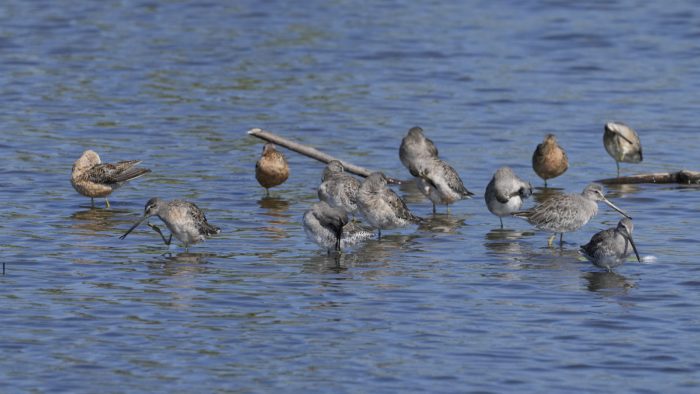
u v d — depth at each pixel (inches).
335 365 619.2
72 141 1190.3
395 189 1047.6
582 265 800.3
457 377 605.0
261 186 1031.0
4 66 1518.2
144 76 1483.8
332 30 1732.3
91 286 741.9
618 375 610.2
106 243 844.6
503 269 790.5
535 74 1518.2
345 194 896.3
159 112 1318.9
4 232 869.2
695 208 961.5
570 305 714.8
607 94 1424.7
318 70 1525.6
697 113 1334.9
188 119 1290.6
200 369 612.1
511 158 1153.4
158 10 1844.2
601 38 1697.8
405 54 1603.1
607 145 1098.1
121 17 1796.3
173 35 1695.4
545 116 1328.7
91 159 957.2
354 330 669.9
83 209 949.2
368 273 778.8
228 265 793.6
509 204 889.5
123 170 957.8
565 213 836.6
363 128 1264.8
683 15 1825.8
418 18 1808.6
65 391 583.5
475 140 1223.5
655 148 1195.9
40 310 695.7
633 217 935.0
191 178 1064.2
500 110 1352.1
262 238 866.8
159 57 1577.3
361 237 856.3
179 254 818.8
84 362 619.2
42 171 1075.9
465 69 1535.4
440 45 1651.1
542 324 681.6
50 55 1579.7
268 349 639.8
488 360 628.4
